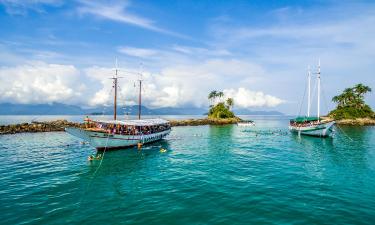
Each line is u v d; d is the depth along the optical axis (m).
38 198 19.62
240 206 17.67
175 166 30.95
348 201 18.52
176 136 69.50
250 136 68.75
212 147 47.59
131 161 34.22
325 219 15.55
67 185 23.11
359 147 46.56
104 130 40.34
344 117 126.88
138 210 17.16
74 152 41.00
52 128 79.50
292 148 45.62
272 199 18.95
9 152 40.88
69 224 15.15
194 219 15.70
